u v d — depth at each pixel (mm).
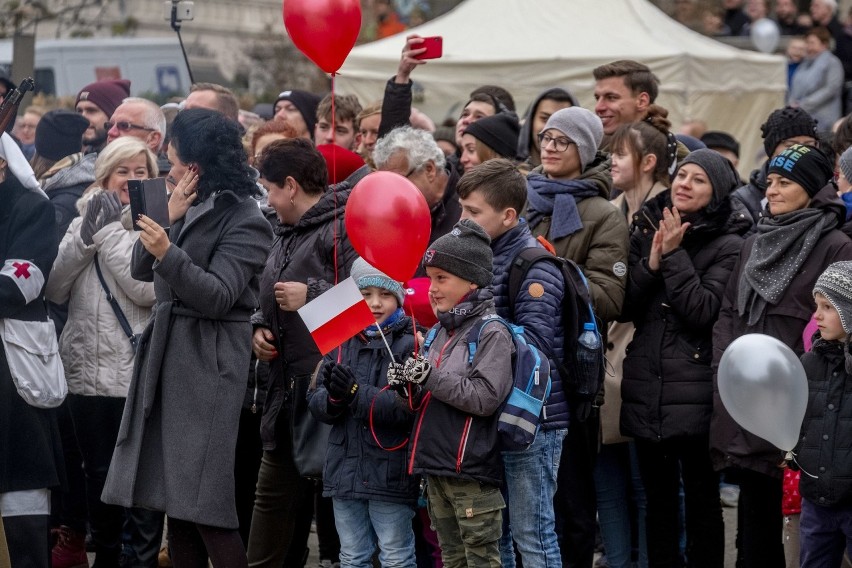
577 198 7871
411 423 6855
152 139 9547
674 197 7781
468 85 16562
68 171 9477
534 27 17234
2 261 7844
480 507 6566
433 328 7039
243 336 7273
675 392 7605
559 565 6941
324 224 7750
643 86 9453
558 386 7008
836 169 9047
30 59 12922
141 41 20781
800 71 17203
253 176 7340
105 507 8477
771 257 7230
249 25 34469
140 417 7168
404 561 7031
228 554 7074
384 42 17531
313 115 11859
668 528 7895
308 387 7445
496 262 7184
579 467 7531
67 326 8461
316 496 8945
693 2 26266
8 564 7242
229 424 7121
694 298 7508
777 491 7320
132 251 7699
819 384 6629
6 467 7676
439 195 8422
